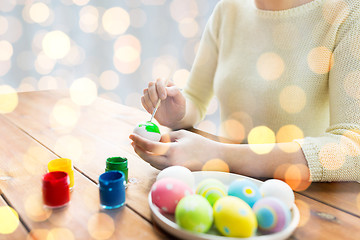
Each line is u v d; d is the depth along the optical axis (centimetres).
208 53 118
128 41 209
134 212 57
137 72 214
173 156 69
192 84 120
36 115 116
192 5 187
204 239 46
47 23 198
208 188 56
